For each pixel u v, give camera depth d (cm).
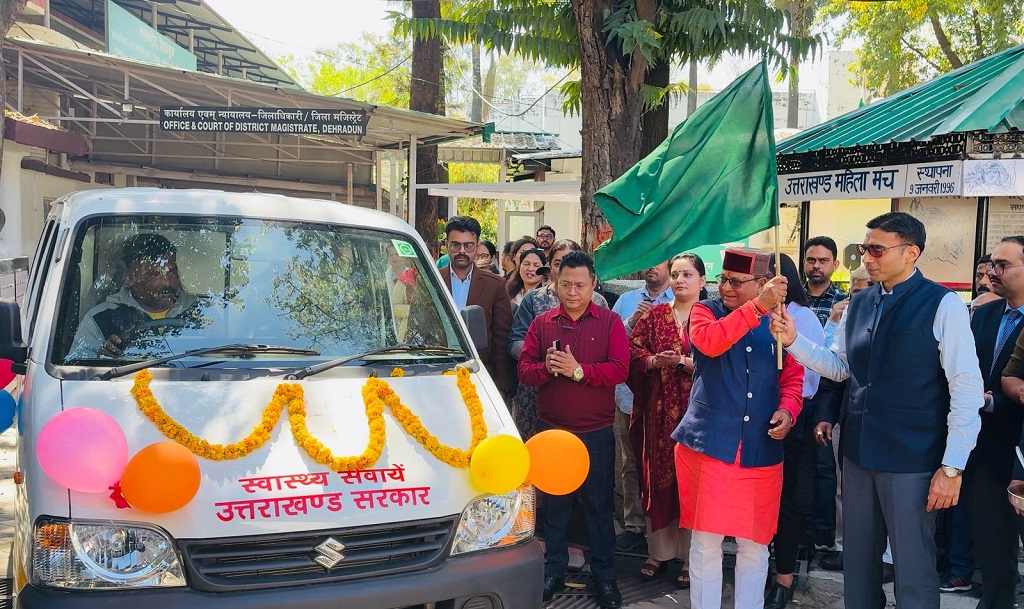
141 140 1678
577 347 480
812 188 775
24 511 311
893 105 816
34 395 336
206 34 2198
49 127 1266
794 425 472
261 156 1917
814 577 531
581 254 486
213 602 283
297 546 297
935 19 2178
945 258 789
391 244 450
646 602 487
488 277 600
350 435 334
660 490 495
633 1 763
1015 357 418
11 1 884
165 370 353
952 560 511
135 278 388
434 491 323
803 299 495
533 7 855
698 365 431
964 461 366
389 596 300
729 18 832
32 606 278
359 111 1393
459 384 385
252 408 338
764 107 434
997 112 630
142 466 280
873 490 400
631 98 751
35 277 476
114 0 1903
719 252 1376
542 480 374
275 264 413
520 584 328
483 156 2206
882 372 388
